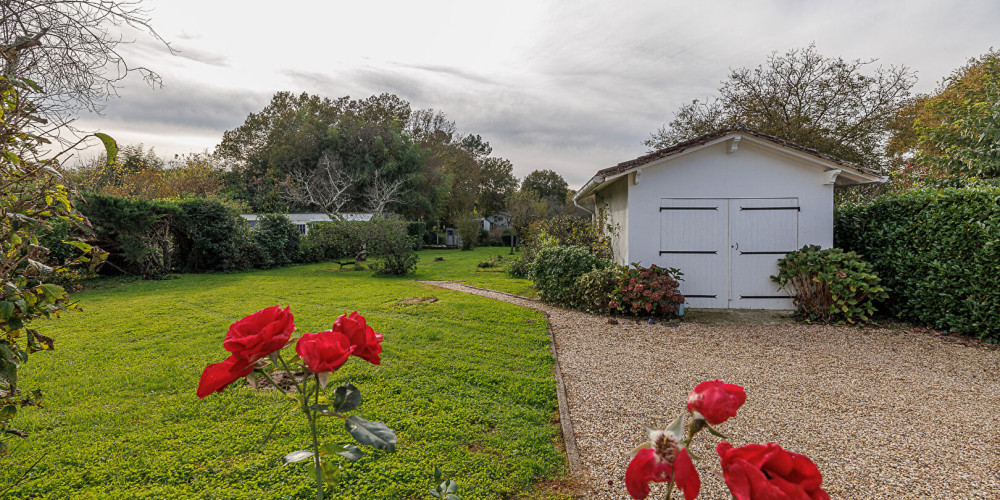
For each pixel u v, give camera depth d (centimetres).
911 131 1883
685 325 800
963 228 702
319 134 3656
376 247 1697
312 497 287
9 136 198
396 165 3691
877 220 860
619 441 381
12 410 217
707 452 363
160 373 523
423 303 971
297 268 1953
